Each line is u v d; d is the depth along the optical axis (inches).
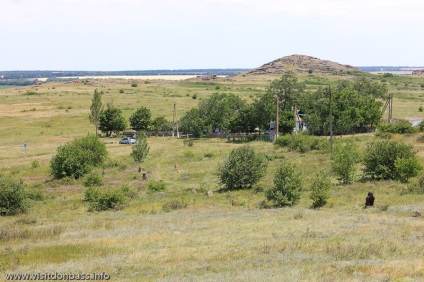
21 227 1190.3
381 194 1469.0
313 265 703.1
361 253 775.7
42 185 1995.6
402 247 819.4
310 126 3604.8
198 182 1987.0
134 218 1301.7
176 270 714.8
